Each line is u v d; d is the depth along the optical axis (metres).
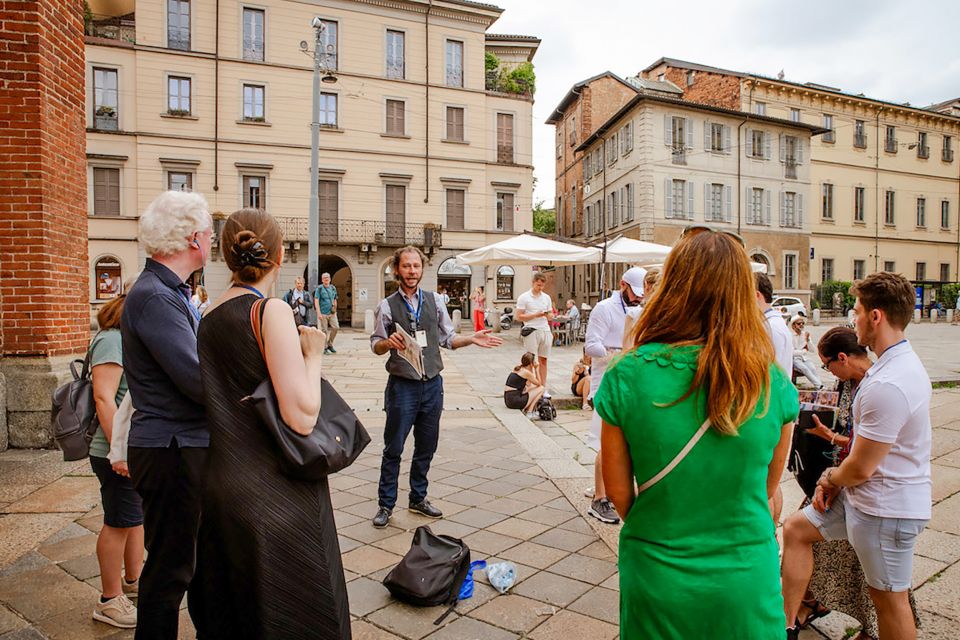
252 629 1.84
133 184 24.88
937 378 10.67
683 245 1.62
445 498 4.74
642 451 1.53
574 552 3.73
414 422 4.31
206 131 25.53
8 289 5.77
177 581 2.41
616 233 33.38
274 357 1.82
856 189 37.22
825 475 2.48
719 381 1.46
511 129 30.47
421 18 28.28
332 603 1.91
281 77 26.38
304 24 26.50
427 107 28.50
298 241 26.62
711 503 1.50
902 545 2.25
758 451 1.49
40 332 5.86
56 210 5.99
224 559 1.87
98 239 24.56
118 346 2.68
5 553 3.63
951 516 4.41
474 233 29.64
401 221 28.52
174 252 2.39
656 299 1.64
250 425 1.86
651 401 1.51
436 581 3.05
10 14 5.64
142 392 2.36
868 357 2.69
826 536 2.54
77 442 2.79
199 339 1.95
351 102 27.34
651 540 1.54
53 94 5.95
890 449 2.25
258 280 2.01
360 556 3.65
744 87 33.44
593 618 2.97
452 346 4.44
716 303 1.52
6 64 5.66
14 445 5.81
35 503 4.45
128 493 2.82
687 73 36.84
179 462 2.37
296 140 26.70
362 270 28.00
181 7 25.09
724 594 1.46
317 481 1.94
